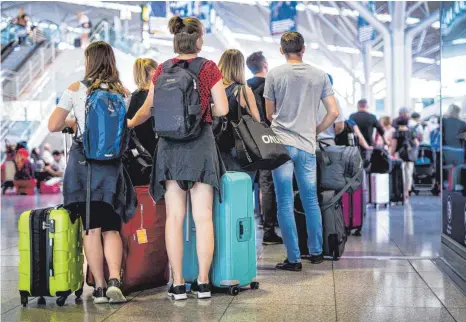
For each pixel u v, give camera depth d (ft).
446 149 19.65
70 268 14.14
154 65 16.40
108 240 14.26
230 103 16.14
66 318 13.02
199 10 68.33
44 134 71.41
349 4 90.43
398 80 91.76
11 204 46.42
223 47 144.46
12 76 71.61
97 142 13.42
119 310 13.60
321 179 19.86
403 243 23.11
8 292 15.67
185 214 15.24
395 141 47.73
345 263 18.93
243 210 15.06
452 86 18.65
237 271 14.93
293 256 17.76
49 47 74.64
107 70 14.02
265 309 13.48
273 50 159.02
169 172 13.91
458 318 12.64
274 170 17.57
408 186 48.44
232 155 16.24
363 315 12.91
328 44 147.84
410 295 14.66
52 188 60.29
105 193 13.65
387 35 91.45
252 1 102.73
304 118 17.52
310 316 12.87
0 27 70.74
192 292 15.24
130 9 97.86
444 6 19.71
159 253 15.75
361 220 25.32
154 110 13.56
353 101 151.74
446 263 18.70
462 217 17.17
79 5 107.34
